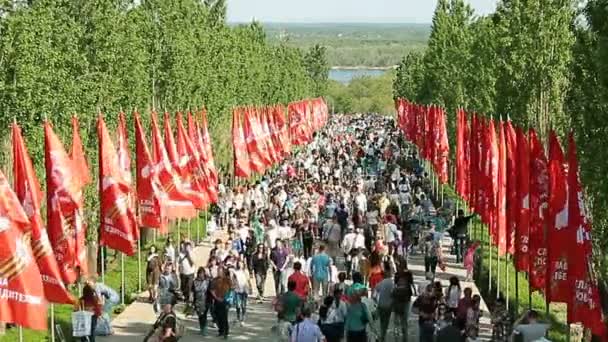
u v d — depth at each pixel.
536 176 38.62
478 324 41.94
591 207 36.06
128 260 62.44
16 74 43.62
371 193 83.38
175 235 73.12
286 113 141.12
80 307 40.94
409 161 115.75
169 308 38.25
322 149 132.88
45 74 44.56
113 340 43.72
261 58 133.75
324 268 48.31
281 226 58.69
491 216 50.91
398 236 58.69
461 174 67.62
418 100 157.62
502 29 62.91
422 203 71.75
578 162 35.31
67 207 39.91
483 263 60.44
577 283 32.91
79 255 40.31
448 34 118.50
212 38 87.75
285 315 39.78
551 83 60.25
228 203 78.50
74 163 42.81
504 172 48.47
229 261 47.75
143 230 68.38
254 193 77.62
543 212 38.53
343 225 64.94
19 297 32.94
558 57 59.72
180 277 50.41
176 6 72.44
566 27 60.22
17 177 35.62
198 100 78.25
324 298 43.59
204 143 66.44
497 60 64.12
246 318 49.16
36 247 35.69
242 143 79.31
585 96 35.31
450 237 69.69
